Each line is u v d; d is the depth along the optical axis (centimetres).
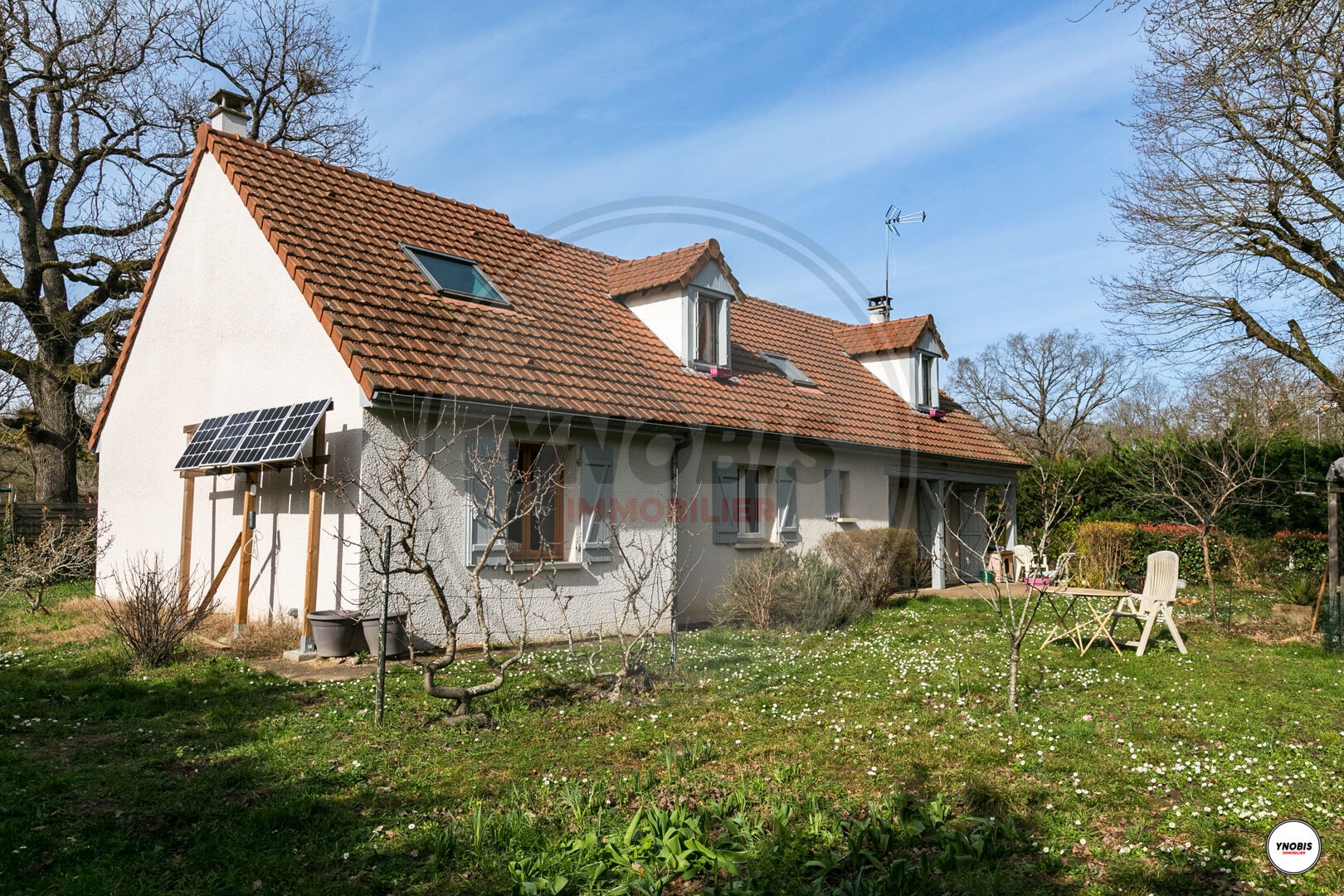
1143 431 3956
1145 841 467
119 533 1461
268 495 1119
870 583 1465
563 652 992
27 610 1327
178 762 588
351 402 984
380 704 684
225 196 1227
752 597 1252
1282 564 1791
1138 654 1023
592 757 600
